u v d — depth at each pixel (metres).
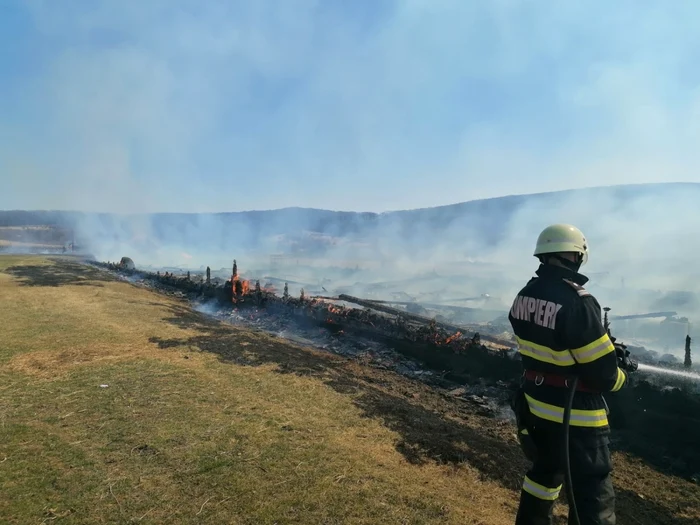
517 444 4.34
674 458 4.21
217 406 4.45
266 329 9.46
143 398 4.56
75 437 3.68
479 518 2.90
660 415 4.50
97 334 7.08
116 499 2.88
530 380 2.36
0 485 2.98
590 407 2.22
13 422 3.92
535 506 2.28
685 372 5.05
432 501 3.04
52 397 4.51
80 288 12.12
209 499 2.91
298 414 4.39
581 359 2.14
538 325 2.28
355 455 3.61
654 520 3.31
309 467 3.36
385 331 7.87
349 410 4.62
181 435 3.78
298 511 2.83
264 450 3.59
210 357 6.19
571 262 2.38
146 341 6.84
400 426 4.34
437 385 6.21
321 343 8.29
